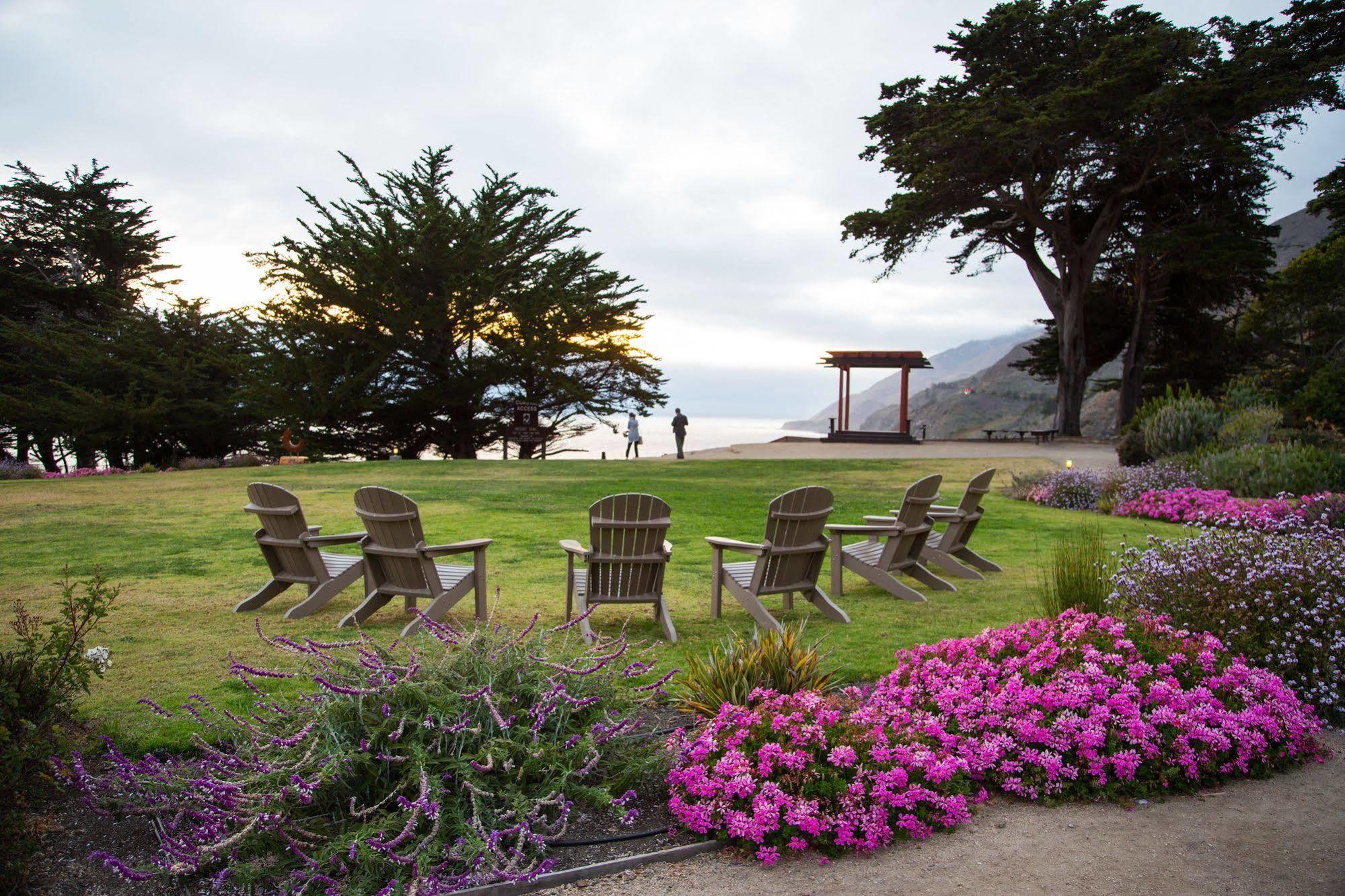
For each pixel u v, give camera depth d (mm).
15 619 6074
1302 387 31641
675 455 28766
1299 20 32594
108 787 3238
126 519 11328
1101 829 3244
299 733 3115
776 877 2898
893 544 6914
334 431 39438
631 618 6402
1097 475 14367
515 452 45750
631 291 42625
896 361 38562
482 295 37406
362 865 2779
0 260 46969
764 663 4250
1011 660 4180
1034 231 38969
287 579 6371
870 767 3289
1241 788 3621
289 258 36625
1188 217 36875
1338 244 35812
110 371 41719
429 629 3926
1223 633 4910
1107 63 29766
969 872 2906
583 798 3336
